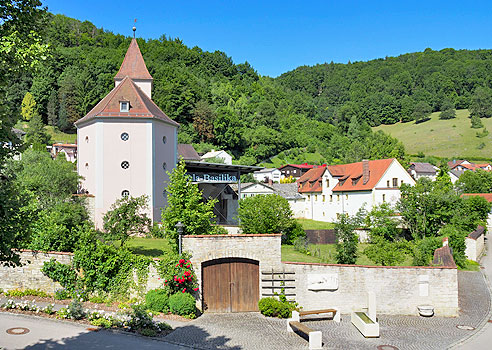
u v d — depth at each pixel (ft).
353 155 363.97
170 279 58.75
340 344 52.39
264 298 62.23
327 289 64.39
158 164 111.55
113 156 106.11
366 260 102.68
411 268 66.90
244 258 63.05
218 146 326.85
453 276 67.62
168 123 115.65
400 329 59.62
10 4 30.83
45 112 305.12
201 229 68.64
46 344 44.75
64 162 112.57
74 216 79.66
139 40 433.07
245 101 417.28
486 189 245.24
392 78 626.23
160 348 46.09
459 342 55.36
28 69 30.68
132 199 74.33
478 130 478.59
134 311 53.42
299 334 54.03
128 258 61.62
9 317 53.06
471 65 601.21
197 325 55.47
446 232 120.47
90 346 44.80
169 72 326.24
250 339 51.44
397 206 135.64
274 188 204.33
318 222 184.96
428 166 331.36
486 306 75.41
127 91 112.98
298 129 431.02
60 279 61.87
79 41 407.44
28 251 63.26
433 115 560.20
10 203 28.96
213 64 469.98
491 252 139.64
